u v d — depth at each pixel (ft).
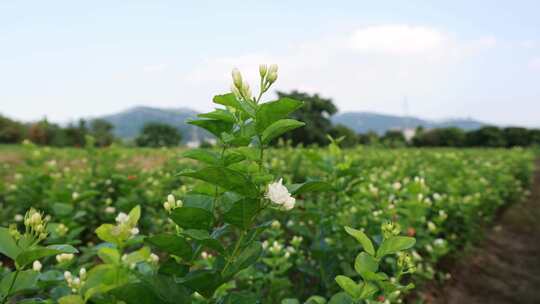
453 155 39.14
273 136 5.73
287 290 11.28
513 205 33.09
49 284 7.42
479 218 23.85
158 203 19.12
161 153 44.62
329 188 5.90
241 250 5.71
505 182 31.45
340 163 12.84
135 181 19.42
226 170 4.93
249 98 6.07
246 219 5.42
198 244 5.96
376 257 6.39
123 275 5.74
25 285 5.84
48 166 23.21
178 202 6.61
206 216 5.45
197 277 5.24
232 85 6.11
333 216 12.89
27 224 6.06
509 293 17.13
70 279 6.77
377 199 16.83
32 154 24.30
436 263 17.51
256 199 5.21
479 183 24.93
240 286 10.22
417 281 13.99
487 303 15.88
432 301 14.70
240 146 5.90
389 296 9.20
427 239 14.43
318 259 11.69
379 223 13.23
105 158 24.81
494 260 20.71
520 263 20.83
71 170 28.09
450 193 21.02
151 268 6.89
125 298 4.93
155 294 4.98
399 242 6.25
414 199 14.02
